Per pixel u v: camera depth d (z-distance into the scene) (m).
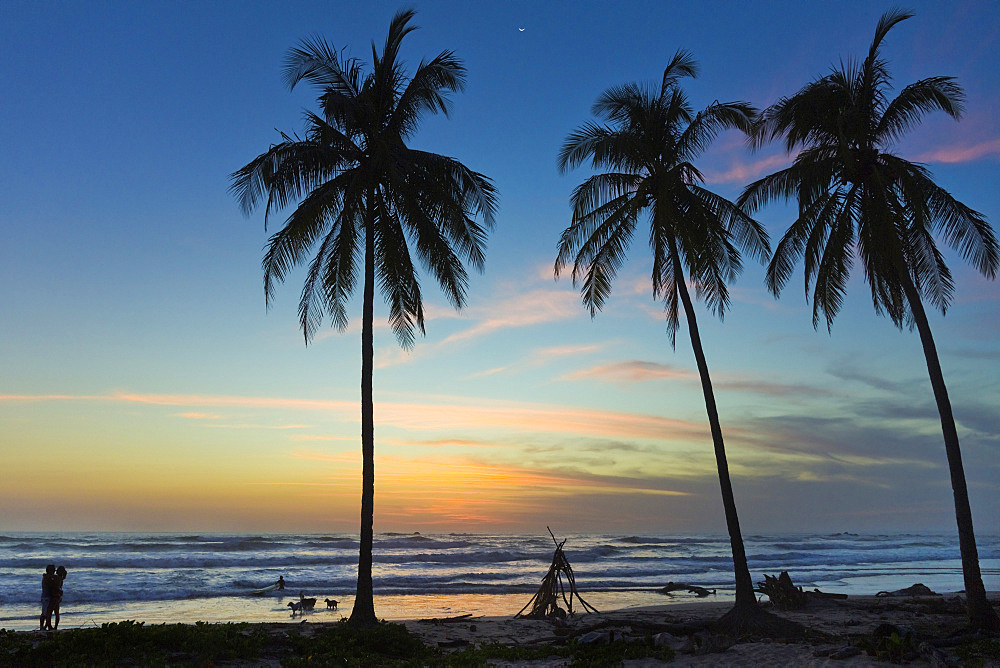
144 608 24.72
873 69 16.53
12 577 32.62
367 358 16.09
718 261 17.23
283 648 12.23
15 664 10.00
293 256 16.20
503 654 12.98
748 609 14.68
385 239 17.02
